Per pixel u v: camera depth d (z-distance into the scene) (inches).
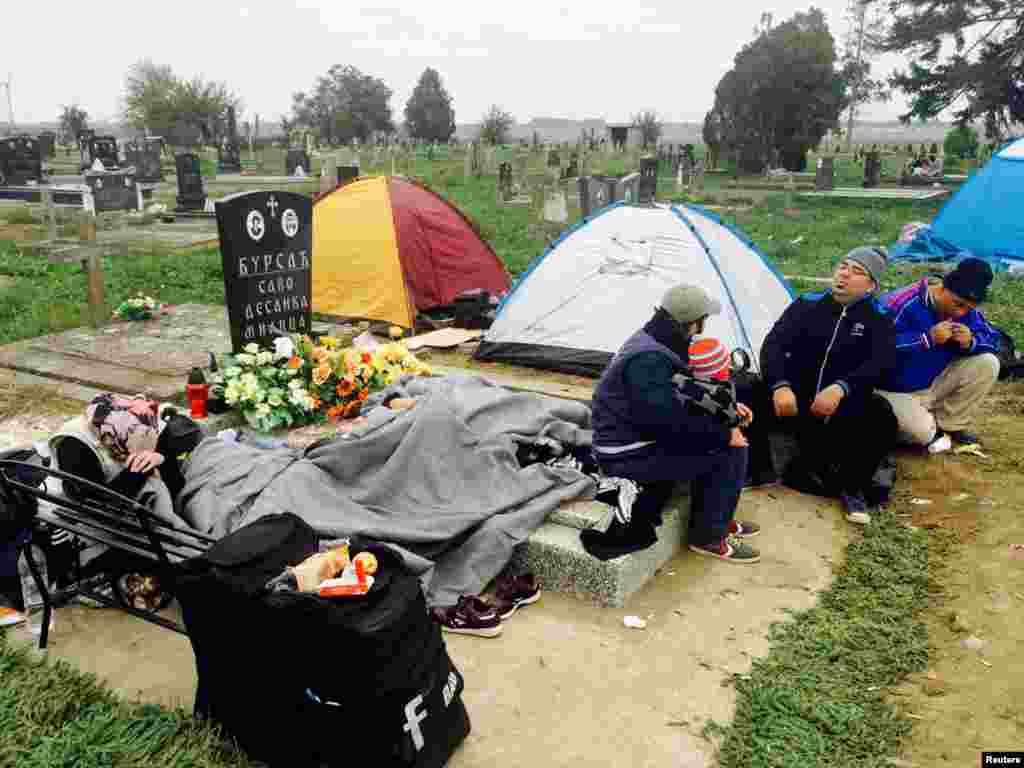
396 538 157.9
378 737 107.5
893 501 213.2
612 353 294.7
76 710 121.7
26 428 234.5
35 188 869.2
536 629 156.0
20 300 407.5
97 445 148.5
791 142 1423.5
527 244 603.8
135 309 362.0
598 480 183.2
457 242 393.7
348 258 375.6
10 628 150.2
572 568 165.3
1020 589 169.9
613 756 122.4
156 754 112.4
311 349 239.8
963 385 243.8
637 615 161.2
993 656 147.9
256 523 126.3
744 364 223.8
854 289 205.9
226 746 117.9
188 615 115.6
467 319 363.6
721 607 164.9
